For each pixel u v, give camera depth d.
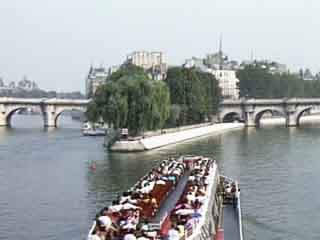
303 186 83.75
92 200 72.88
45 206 69.62
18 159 116.94
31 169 102.00
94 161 112.38
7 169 102.19
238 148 139.50
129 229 35.12
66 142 157.12
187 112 189.88
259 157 120.06
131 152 130.00
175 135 158.75
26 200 73.44
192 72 199.88
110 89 135.25
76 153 128.12
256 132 198.38
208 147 142.50
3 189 81.69
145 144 134.38
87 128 183.12
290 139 165.50
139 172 96.12
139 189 49.28
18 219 63.22
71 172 97.56
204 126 198.50
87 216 64.19
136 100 134.75
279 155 123.75
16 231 58.38
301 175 94.38
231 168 103.06
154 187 50.94
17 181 88.69
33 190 80.62
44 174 95.75
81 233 57.34
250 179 90.44
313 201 72.81
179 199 49.09
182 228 35.78
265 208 68.75
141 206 43.28
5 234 57.31
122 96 133.75
